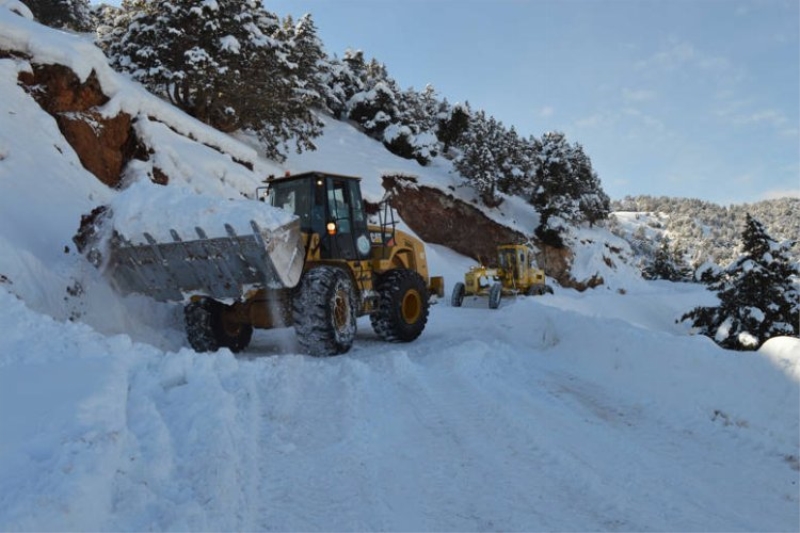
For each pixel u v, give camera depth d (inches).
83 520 83.3
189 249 241.1
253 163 717.3
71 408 113.0
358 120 1413.6
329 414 166.2
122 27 856.3
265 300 274.8
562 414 173.8
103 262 262.4
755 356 177.2
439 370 226.7
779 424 152.2
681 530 103.7
